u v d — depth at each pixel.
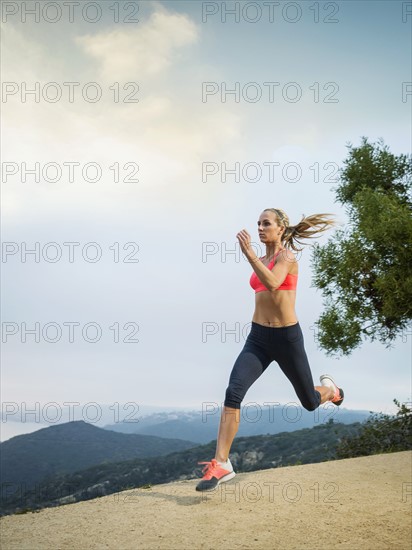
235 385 4.25
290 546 3.47
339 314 13.50
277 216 4.33
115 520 3.98
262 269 3.96
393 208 12.61
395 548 3.48
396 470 6.07
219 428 4.33
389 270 12.46
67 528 3.84
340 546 3.49
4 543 3.55
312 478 5.50
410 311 12.41
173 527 3.79
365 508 4.34
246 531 3.71
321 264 13.74
